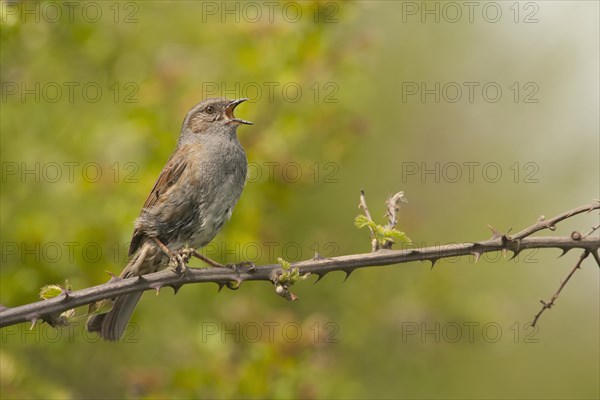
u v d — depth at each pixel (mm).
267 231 13555
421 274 15789
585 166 19422
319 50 12789
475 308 15359
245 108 12734
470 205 18750
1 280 12508
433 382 16312
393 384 15805
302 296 15492
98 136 12766
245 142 12766
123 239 12195
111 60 13945
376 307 15242
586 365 18953
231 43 13875
